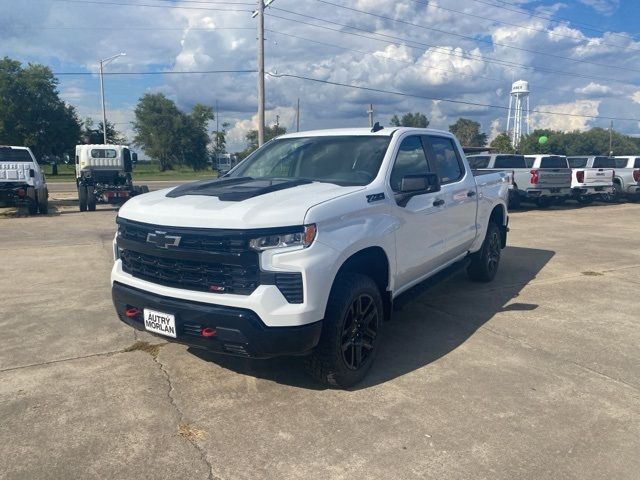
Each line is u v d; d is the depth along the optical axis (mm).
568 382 4113
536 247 10219
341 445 3229
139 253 3949
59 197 24734
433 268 5453
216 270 3545
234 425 3457
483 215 6633
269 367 4352
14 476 2924
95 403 3744
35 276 7508
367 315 4105
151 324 3816
